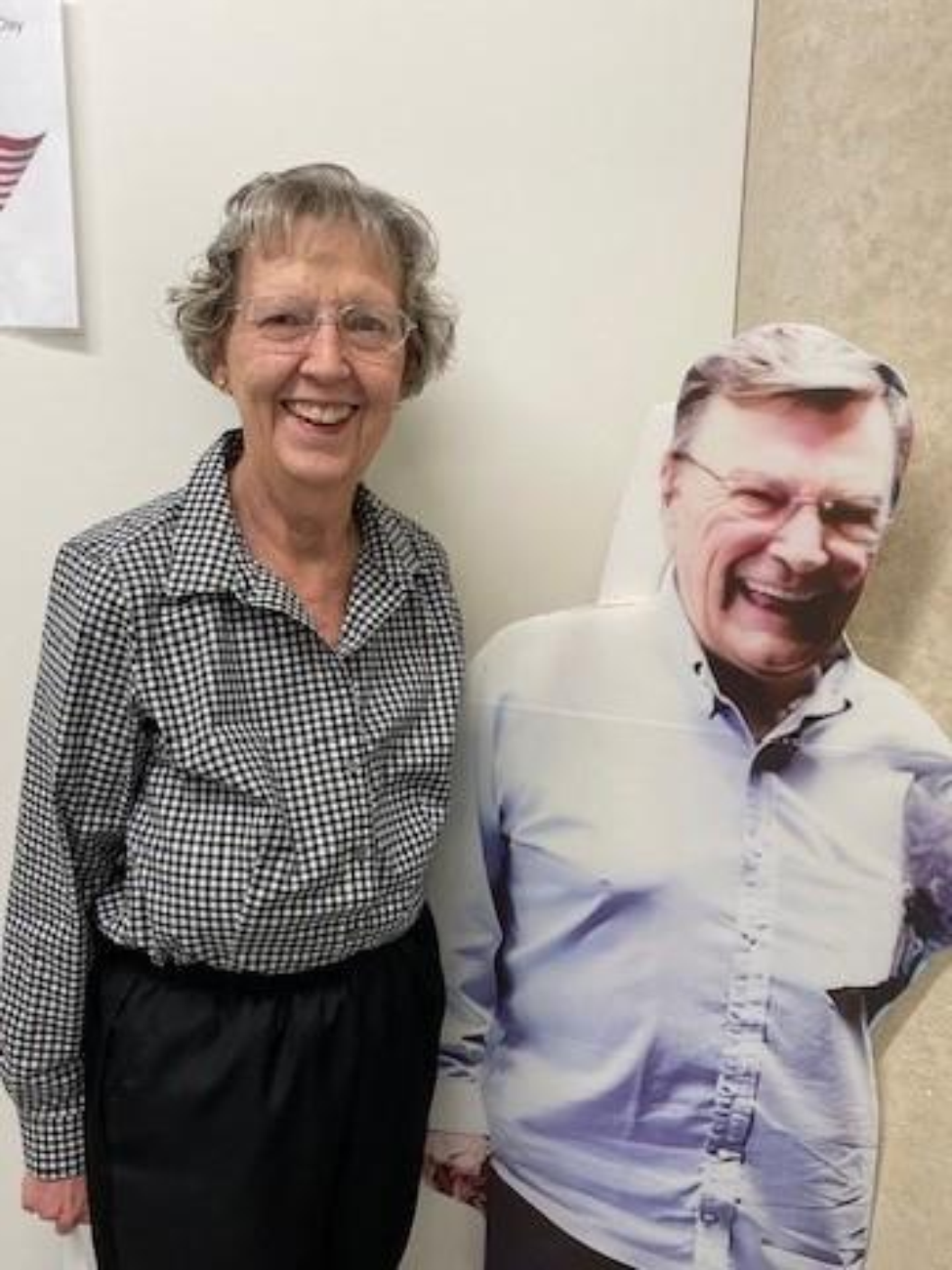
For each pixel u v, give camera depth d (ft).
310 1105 3.13
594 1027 3.56
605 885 3.50
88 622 2.85
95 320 3.66
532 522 4.02
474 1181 3.86
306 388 2.94
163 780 3.00
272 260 2.91
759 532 3.24
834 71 3.41
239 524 3.11
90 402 3.71
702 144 3.88
